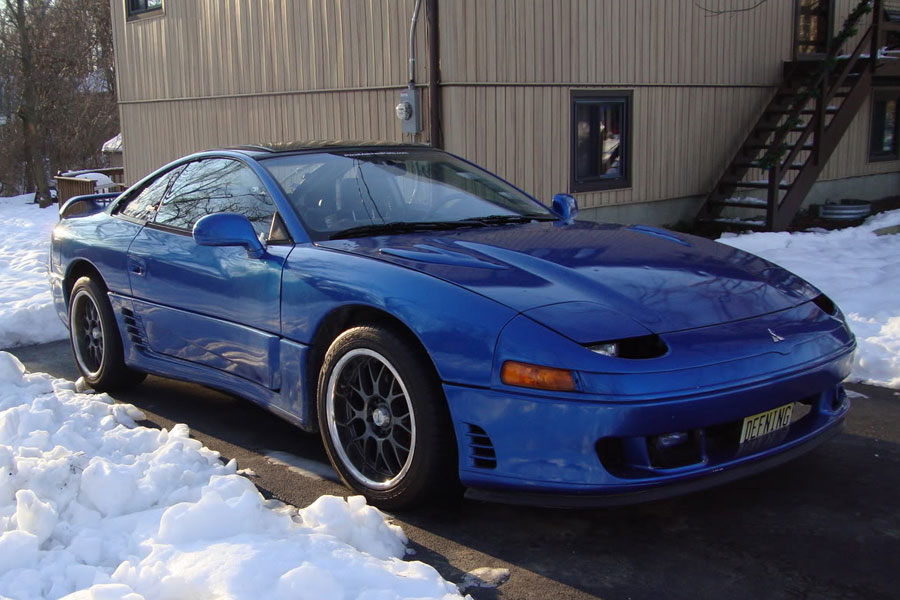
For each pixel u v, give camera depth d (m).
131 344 4.59
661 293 3.10
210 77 12.04
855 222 12.40
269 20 10.90
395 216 3.92
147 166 13.70
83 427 3.95
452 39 8.84
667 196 11.52
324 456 3.86
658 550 2.90
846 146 14.33
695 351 2.82
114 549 2.73
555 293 3.00
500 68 9.27
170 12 12.54
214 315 3.94
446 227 3.86
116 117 29.31
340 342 3.29
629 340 2.83
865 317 5.90
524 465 2.82
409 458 3.09
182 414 4.52
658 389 2.71
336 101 10.23
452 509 3.25
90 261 4.76
